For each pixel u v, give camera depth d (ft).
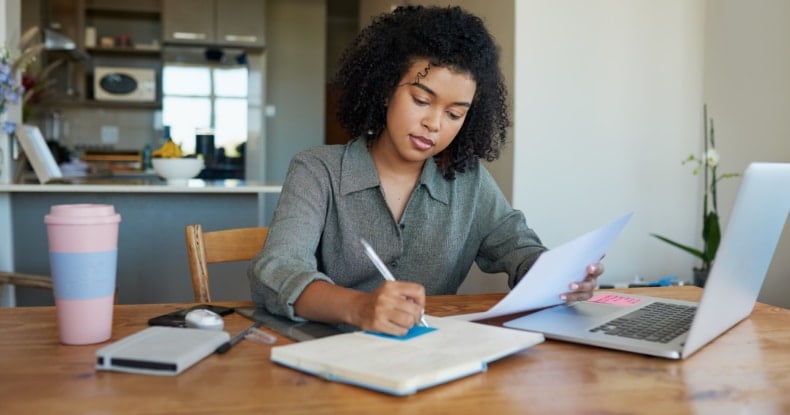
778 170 2.68
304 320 3.09
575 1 8.71
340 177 4.01
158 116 20.02
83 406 2.01
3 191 9.06
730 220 2.47
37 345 2.67
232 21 18.53
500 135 4.58
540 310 3.43
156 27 19.79
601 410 2.05
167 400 2.07
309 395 2.13
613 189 9.03
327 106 23.03
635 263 9.23
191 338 2.60
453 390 2.20
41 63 17.93
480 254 4.56
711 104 9.09
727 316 2.97
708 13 9.12
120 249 9.52
